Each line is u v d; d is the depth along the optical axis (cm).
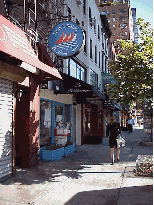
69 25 909
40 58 873
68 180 667
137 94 1073
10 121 702
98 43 2439
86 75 1919
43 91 1040
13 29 639
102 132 2222
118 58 1129
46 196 537
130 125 2641
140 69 1051
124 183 633
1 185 608
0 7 734
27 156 820
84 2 1955
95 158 1027
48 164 884
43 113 1055
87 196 536
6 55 631
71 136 1437
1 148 649
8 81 693
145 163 727
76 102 1523
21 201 504
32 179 671
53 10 1156
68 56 900
